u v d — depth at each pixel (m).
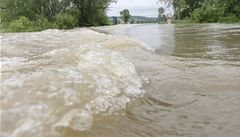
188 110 2.15
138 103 2.23
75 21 27.06
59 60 2.83
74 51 3.25
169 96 2.45
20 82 1.92
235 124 1.90
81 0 28.48
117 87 2.38
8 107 1.59
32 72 2.20
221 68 3.48
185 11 38.88
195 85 2.75
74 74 2.30
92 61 2.79
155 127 1.87
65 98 1.86
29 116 1.56
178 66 3.61
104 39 5.51
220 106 2.22
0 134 1.40
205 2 35.44
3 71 2.21
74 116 1.75
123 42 5.22
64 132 1.60
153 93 2.50
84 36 6.13
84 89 2.08
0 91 1.74
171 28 15.09
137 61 3.89
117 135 1.72
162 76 3.07
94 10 29.44
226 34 8.95
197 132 1.81
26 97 1.72
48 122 1.59
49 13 26.83
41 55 3.20
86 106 1.91
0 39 5.32
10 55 3.56
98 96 2.09
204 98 2.40
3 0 25.97
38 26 23.84
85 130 1.69
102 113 1.93
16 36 6.19
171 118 2.01
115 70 2.73
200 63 3.84
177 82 2.85
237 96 2.43
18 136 1.42
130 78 2.73
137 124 1.89
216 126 1.88
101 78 2.41
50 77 2.12
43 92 1.83
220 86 2.71
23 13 26.08
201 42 6.77
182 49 5.51
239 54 4.66
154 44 6.56
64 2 27.28
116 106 2.09
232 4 26.84
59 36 6.14
